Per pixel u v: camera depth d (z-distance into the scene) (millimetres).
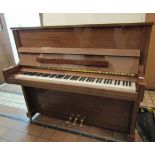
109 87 1290
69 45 1575
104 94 1318
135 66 1332
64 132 1797
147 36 1280
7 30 3285
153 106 2199
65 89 1455
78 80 1435
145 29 1267
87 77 1487
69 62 1543
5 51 3297
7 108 2381
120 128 1696
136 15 2525
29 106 1966
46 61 1638
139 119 1864
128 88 1241
